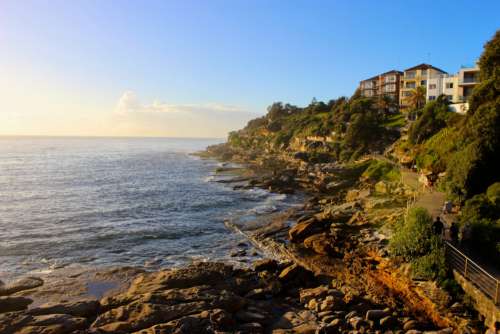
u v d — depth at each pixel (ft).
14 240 121.49
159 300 66.18
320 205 168.35
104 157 556.92
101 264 99.96
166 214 162.71
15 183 266.98
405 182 152.76
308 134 376.07
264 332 60.13
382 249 85.30
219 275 81.10
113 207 178.40
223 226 140.87
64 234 129.39
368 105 358.23
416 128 201.77
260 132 545.44
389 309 65.16
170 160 499.92
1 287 79.10
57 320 58.34
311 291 74.59
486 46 143.43
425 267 67.87
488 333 50.98
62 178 298.56
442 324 59.36
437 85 275.59
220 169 339.57
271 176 260.42
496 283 55.62
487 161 96.99
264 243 116.78
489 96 124.26
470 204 82.94
